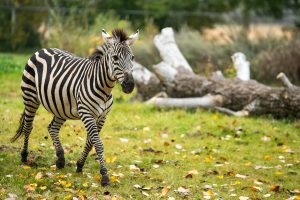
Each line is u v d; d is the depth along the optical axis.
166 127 15.13
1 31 32.06
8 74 21.80
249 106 16.30
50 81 10.41
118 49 9.48
